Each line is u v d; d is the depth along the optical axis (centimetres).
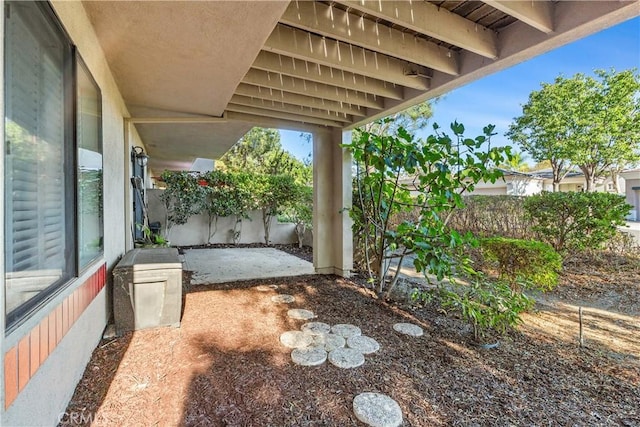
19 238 125
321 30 259
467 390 217
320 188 567
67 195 179
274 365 244
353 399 204
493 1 217
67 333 178
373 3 233
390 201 456
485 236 710
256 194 926
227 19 229
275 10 219
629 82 1051
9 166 120
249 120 495
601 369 248
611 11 215
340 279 531
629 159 1134
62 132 175
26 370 125
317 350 269
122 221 389
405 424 182
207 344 277
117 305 293
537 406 201
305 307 386
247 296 427
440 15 262
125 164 427
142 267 300
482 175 392
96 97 252
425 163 411
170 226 860
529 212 605
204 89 367
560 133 1184
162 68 310
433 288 416
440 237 391
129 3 211
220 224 938
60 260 169
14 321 117
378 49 286
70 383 186
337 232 563
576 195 548
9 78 121
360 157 457
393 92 408
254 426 178
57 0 164
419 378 231
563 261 568
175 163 1062
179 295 315
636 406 203
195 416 183
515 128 1355
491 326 312
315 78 355
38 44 146
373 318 353
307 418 185
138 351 260
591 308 394
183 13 223
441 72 354
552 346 288
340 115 511
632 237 578
